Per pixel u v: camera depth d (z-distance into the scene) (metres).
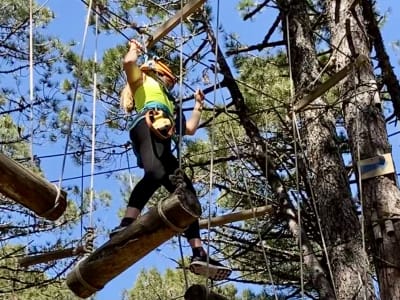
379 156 7.93
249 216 6.68
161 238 4.44
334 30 8.80
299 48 8.73
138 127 5.18
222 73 8.97
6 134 9.89
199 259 4.96
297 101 8.00
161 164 5.06
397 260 7.49
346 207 7.99
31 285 9.52
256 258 10.00
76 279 4.63
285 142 9.75
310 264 8.09
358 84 8.09
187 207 4.36
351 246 7.75
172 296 12.56
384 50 9.06
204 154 9.90
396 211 7.70
